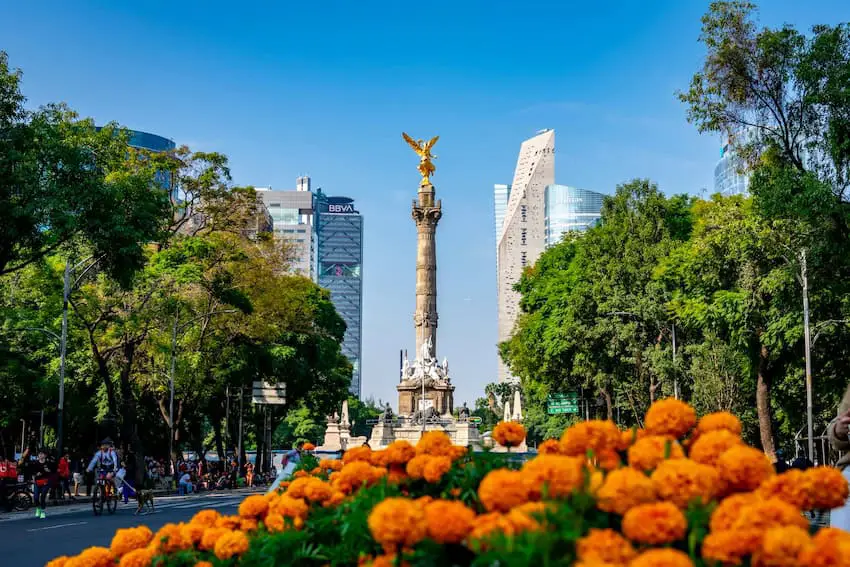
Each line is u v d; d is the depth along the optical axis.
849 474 10.56
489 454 8.38
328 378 95.00
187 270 53.31
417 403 100.69
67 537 24.72
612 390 72.31
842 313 44.59
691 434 7.52
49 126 37.31
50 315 51.75
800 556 4.86
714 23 38.97
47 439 70.69
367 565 6.20
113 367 57.66
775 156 39.16
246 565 7.51
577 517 5.65
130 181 40.84
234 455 93.69
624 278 64.94
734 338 48.53
